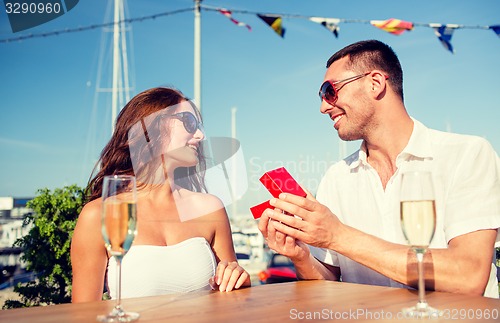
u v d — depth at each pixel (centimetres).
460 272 151
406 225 120
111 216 117
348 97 212
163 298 136
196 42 532
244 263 639
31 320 108
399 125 212
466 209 176
